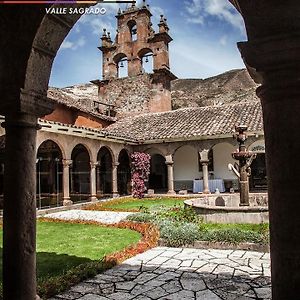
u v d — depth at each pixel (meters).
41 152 22.55
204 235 7.12
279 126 1.97
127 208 14.47
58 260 6.14
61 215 12.97
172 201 17.02
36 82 3.27
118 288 4.65
